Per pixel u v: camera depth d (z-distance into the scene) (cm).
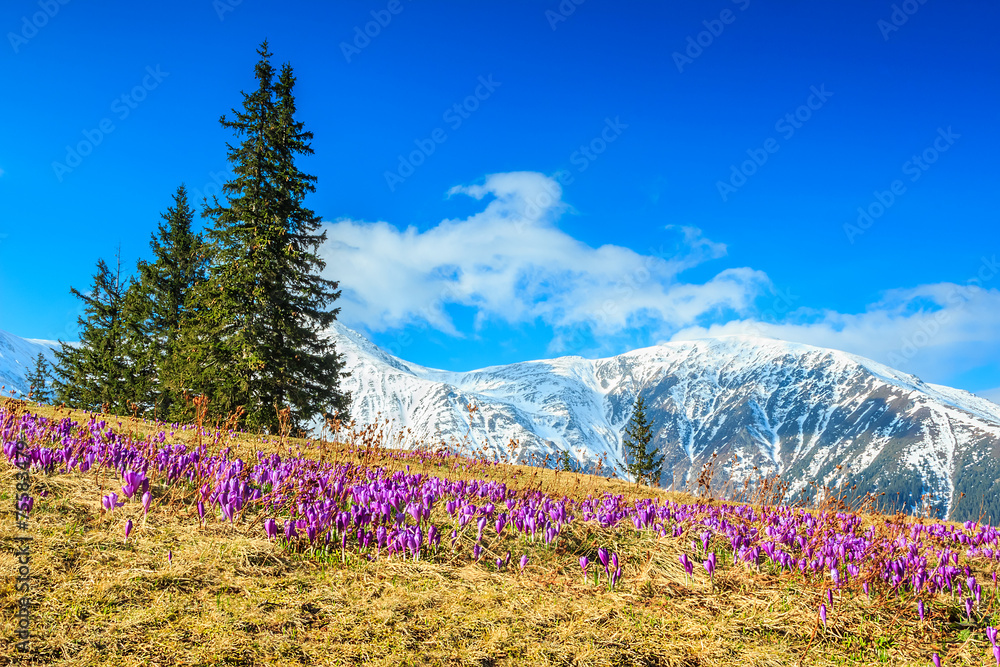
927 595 710
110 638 416
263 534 650
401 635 487
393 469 1169
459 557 683
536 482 1321
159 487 761
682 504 1165
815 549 794
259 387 2325
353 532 669
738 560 772
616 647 513
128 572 506
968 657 570
